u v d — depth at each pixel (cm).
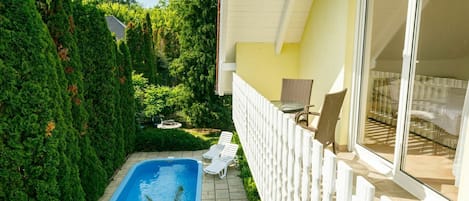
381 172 338
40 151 443
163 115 1666
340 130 436
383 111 411
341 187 166
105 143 797
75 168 543
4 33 399
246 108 529
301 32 693
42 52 446
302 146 230
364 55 411
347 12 430
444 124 321
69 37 593
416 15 299
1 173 410
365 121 416
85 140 644
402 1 365
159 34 2456
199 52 1620
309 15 633
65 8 604
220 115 1639
